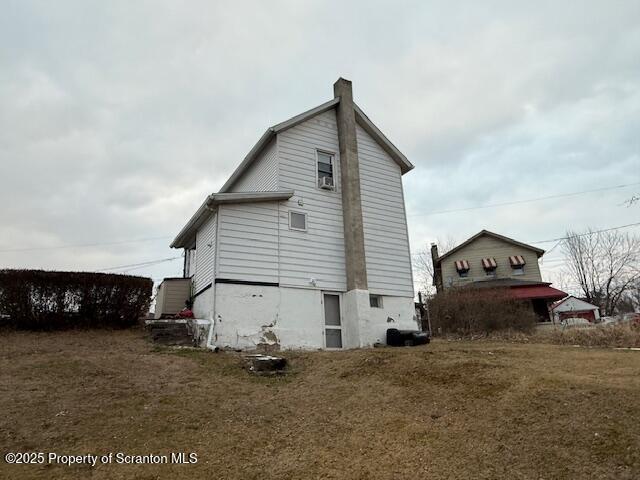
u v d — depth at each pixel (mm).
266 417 6645
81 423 6078
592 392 6043
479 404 6371
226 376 8844
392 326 14805
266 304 12836
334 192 15156
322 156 15414
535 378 6910
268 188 14633
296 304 13352
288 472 4965
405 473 4855
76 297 13086
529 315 20406
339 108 15977
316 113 15336
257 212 13406
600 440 4961
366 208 15539
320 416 6664
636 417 5230
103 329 13156
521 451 5051
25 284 12453
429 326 22453
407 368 8484
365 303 14039
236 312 12320
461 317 20828
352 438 5801
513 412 5934
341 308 14266
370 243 15234
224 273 12430
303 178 14609
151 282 14461
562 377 6836
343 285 14422
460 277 35438
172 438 5777
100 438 5664
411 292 15695
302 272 13734
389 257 15562
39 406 6578
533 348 10289
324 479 4793
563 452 4895
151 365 9211
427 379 7730
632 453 4645
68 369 8531
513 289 30891
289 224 13867
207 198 12672
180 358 9977
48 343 11078
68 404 6730
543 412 5770
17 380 7770
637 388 5984
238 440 5801
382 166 16578
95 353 10070
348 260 14500
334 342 13836
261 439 5855
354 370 8898
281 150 14406
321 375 8953
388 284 15227
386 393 7371
